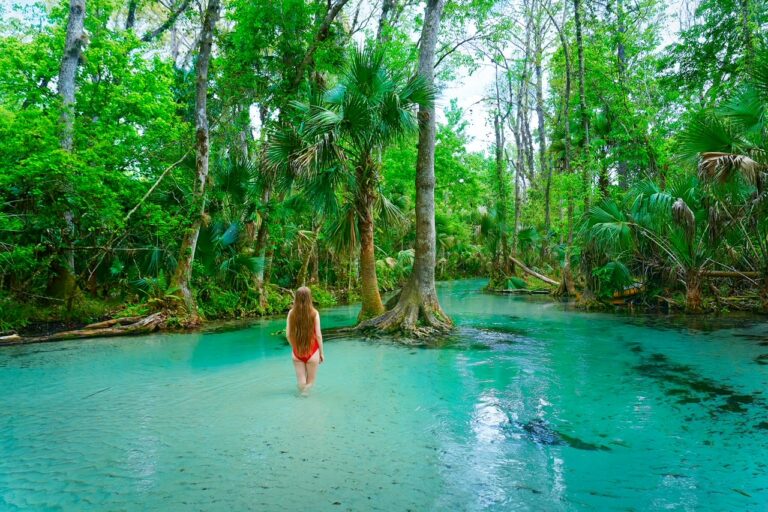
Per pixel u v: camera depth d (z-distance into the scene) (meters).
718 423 4.46
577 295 17.11
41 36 14.32
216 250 13.65
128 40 14.83
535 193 29.20
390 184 25.34
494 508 2.89
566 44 18.06
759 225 11.45
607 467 3.50
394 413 4.78
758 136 9.86
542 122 28.66
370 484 3.20
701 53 18.64
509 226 29.62
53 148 10.09
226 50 16.06
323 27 14.88
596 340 9.25
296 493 3.07
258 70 15.69
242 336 10.25
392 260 25.14
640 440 4.06
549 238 25.12
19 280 11.20
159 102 15.48
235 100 15.73
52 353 8.26
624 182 20.12
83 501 2.96
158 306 11.63
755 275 12.55
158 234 11.86
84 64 13.78
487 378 6.30
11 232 10.70
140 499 2.99
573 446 3.92
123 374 6.59
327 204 10.33
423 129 10.52
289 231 16.98
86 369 6.92
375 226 12.98
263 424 4.43
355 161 10.72
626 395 5.44
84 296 12.21
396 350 8.39
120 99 14.25
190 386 5.90
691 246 12.35
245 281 14.73
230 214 14.69
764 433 4.19
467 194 31.41
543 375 6.45
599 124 20.05
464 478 3.31
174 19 18.27
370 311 10.98
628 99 17.38
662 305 14.14
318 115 9.45
